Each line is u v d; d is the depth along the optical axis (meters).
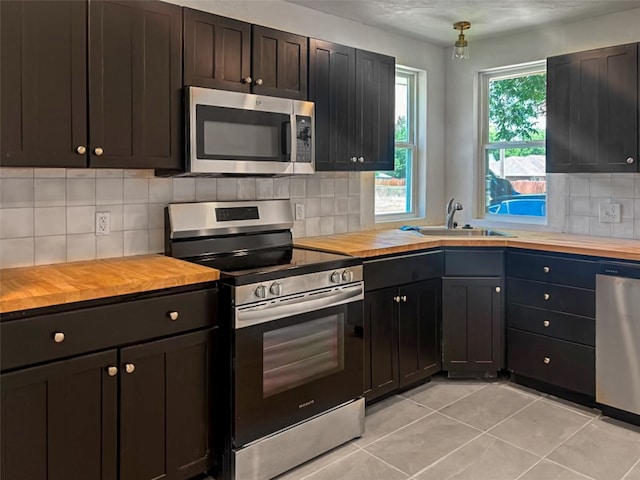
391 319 2.89
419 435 2.55
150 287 1.90
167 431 1.99
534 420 2.70
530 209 3.85
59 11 1.93
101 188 2.39
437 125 4.15
